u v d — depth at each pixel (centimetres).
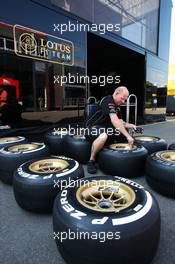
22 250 119
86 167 252
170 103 1119
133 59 686
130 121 658
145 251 95
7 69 310
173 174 167
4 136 317
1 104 313
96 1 451
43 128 367
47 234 132
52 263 110
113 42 534
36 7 330
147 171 189
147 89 689
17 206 165
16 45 314
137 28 615
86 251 92
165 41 763
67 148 269
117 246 90
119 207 105
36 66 344
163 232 133
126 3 558
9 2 298
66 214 100
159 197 178
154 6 680
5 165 197
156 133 506
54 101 379
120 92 226
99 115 238
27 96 341
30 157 200
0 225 141
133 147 227
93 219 95
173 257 113
